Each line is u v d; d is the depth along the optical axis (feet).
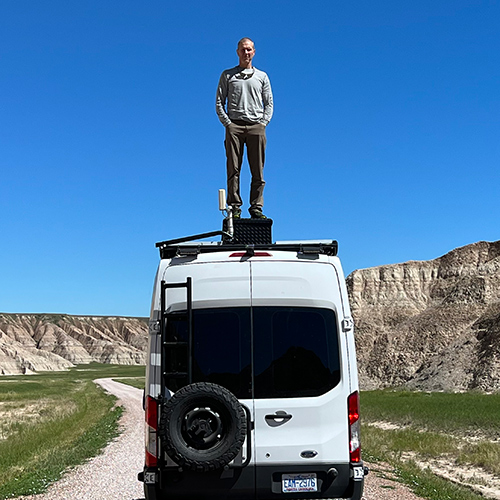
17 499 32.78
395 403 124.16
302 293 21.65
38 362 544.21
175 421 19.39
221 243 25.11
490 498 34.27
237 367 21.09
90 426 85.71
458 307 269.44
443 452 54.90
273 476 20.59
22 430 80.12
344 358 21.27
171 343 20.68
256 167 29.60
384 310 309.01
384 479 36.60
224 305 21.48
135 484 36.70
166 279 21.75
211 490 20.44
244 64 29.66
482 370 200.23
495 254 312.29
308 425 20.84
